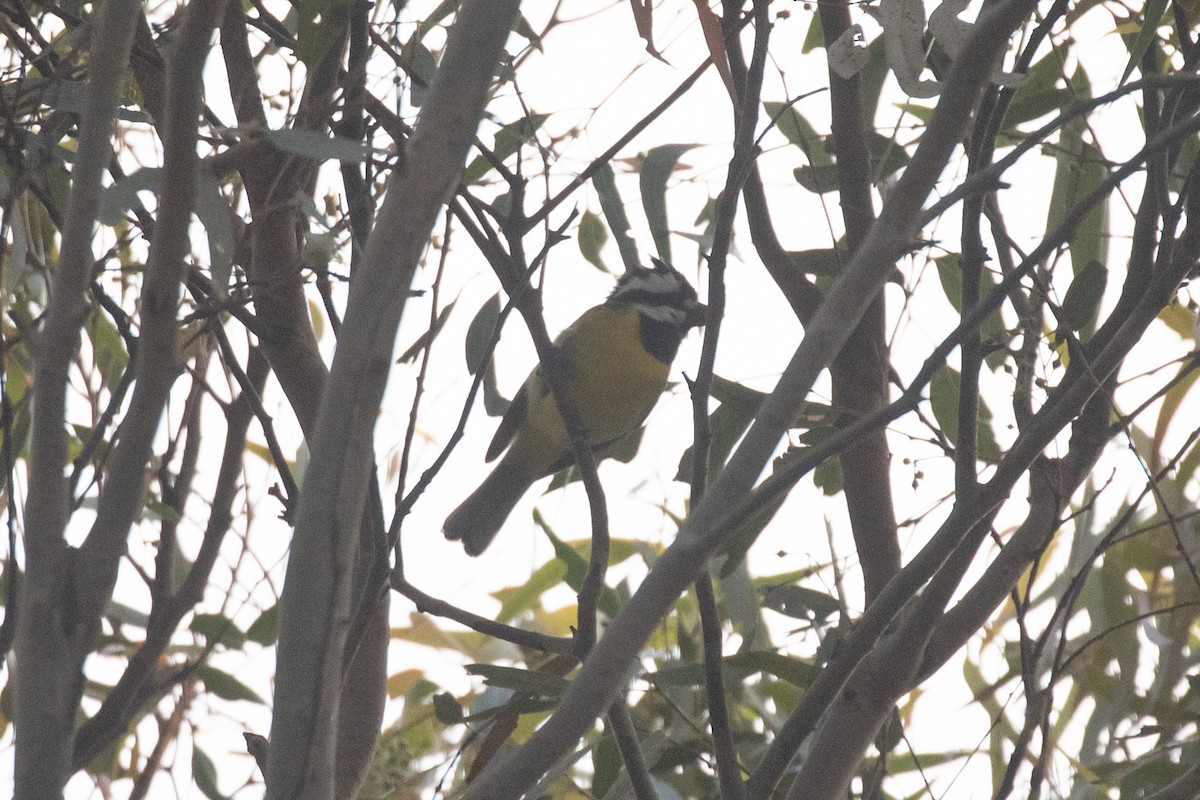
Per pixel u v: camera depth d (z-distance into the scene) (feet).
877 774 16.29
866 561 19.02
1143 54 18.22
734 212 15.61
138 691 15.62
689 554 11.88
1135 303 17.40
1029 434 14.87
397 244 11.64
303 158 17.54
